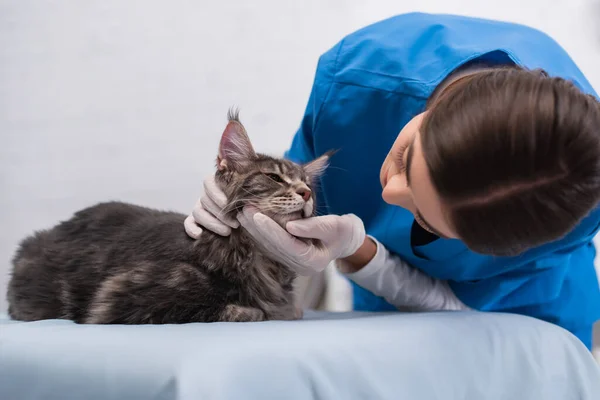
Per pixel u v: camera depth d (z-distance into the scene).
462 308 1.80
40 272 1.66
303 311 1.83
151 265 1.45
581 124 1.00
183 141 2.99
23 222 3.18
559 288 1.72
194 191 2.98
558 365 1.35
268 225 1.41
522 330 1.37
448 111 1.11
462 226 1.12
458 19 1.89
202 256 1.44
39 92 3.10
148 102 3.00
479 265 1.67
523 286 1.73
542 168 1.00
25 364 1.00
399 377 1.05
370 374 1.00
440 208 1.16
